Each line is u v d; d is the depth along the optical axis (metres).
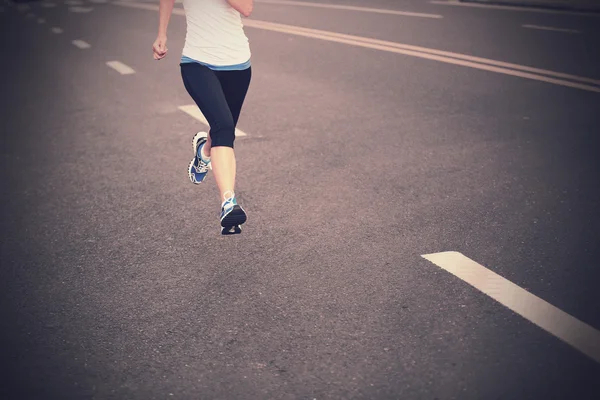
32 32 16.67
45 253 4.81
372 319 3.79
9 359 3.58
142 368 3.46
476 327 3.67
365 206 5.36
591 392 3.14
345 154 6.62
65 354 3.61
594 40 11.74
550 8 16.22
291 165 6.37
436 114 7.88
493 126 7.33
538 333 3.60
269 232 4.96
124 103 9.12
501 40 12.16
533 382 3.22
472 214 5.15
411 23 14.85
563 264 4.34
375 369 3.36
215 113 4.55
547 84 8.99
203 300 4.07
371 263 4.43
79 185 6.13
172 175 6.28
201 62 4.61
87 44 14.27
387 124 7.57
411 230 4.91
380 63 10.82
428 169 6.13
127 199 5.74
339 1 20.31
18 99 9.57
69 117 8.50
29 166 6.71
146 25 16.97
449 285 4.12
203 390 3.27
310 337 3.65
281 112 8.26
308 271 4.36
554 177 5.84
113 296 4.17
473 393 3.16
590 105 7.98
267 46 12.86
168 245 4.84
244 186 5.88
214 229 5.06
